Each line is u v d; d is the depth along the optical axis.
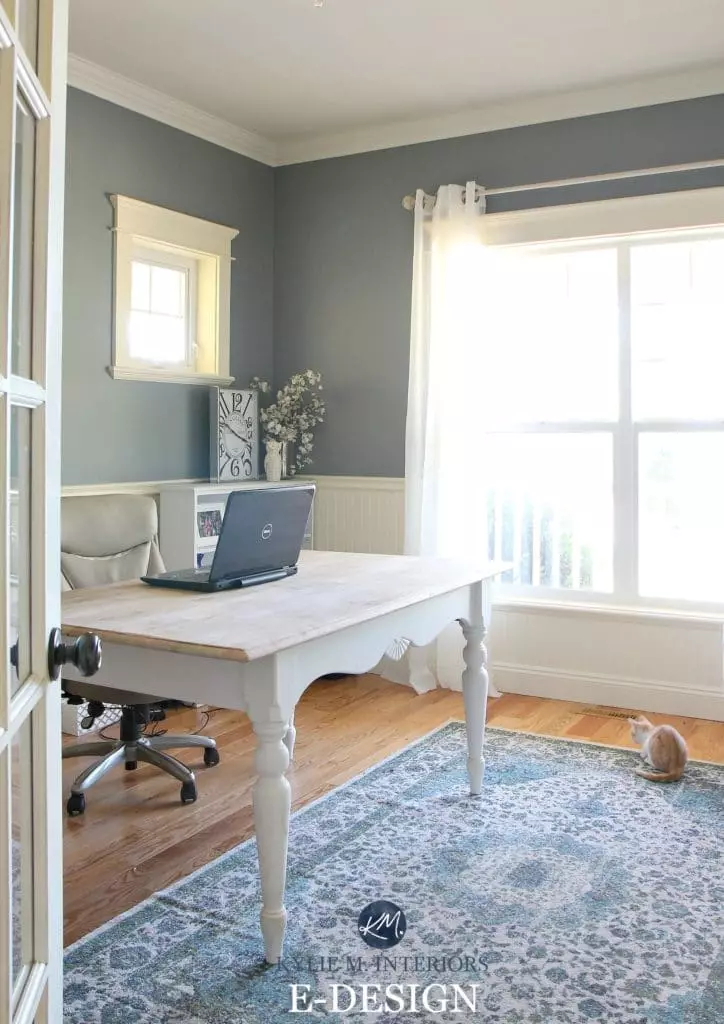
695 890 2.53
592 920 2.36
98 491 4.21
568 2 3.45
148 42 3.80
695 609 4.30
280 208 5.24
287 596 2.62
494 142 4.60
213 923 2.35
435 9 3.51
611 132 4.32
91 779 3.12
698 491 4.31
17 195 0.96
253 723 2.12
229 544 2.69
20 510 1.01
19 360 0.99
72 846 2.83
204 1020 1.95
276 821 2.14
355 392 5.06
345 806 3.13
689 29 3.68
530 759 3.62
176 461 4.68
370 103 4.49
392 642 2.64
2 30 0.84
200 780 3.39
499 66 4.04
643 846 2.81
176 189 4.58
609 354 4.48
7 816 0.92
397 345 4.92
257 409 5.00
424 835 2.89
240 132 4.88
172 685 2.21
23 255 1.00
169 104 4.43
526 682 4.62
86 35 3.74
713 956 2.19
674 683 4.30
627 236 4.34
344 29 3.68
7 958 0.92
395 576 2.99
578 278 4.53
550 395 4.63
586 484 4.57
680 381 4.33
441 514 4.61
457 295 4.54
